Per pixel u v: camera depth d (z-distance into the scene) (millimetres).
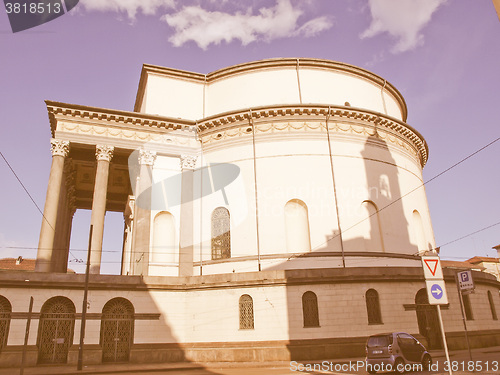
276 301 25953
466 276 17062
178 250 31625
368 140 34344
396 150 35969
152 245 31500
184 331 27016
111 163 36344
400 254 31969
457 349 26453
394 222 33094
